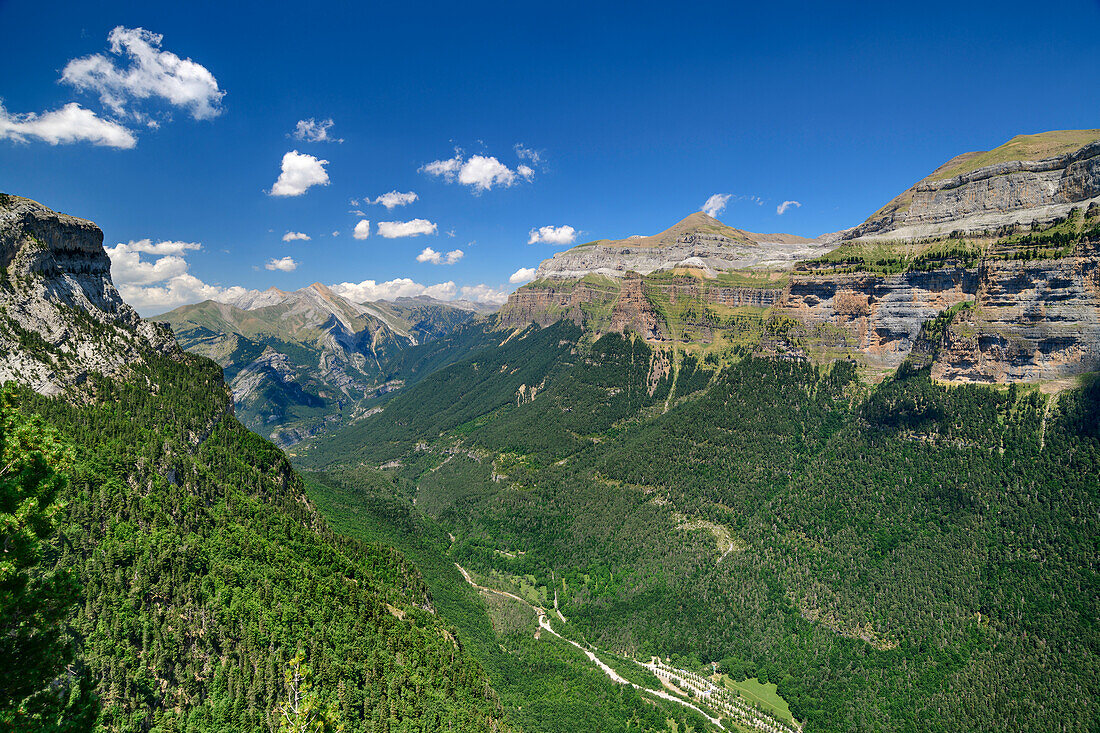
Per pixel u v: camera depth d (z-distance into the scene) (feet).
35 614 181.57
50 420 503.20
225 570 458.50
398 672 484.33
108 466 476.95
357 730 412.57
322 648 448.65
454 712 477.77
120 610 382.42
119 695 344.28
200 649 400.67
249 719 373.40
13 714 164.55
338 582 545.44
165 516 465.06
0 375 525.34
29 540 181.57
